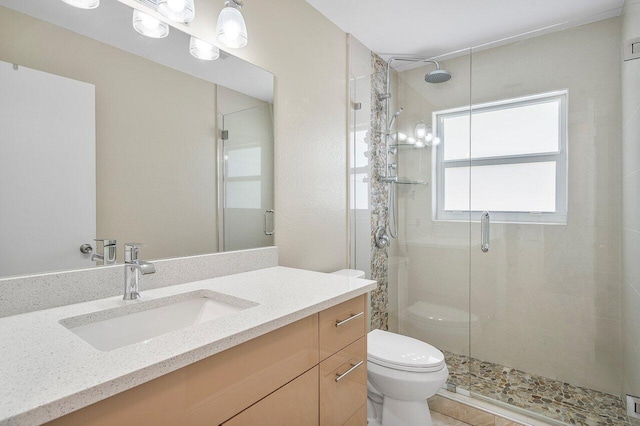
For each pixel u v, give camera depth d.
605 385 1.99
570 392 2.02
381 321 2.55
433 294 2.48
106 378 0.58
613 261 1.97
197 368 0.73
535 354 2.19
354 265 2.29
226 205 1.49
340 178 2.20
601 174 1.98
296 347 1.00
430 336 2.48
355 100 2.33
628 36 1.77
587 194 2.02
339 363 1.20
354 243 2.29
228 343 0.78
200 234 1.39
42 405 0.50
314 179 1.98
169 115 1.29
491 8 1.99
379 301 2.54
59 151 1.01
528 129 2.16
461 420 1.90
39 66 0.98
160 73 1.27
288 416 0.97
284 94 1.77
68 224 1.03
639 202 1.67
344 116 2.23
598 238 2.00
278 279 1.38
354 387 1.29
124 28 1.17
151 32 1.24
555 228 2.12
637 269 1.70
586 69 2.00
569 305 2.09
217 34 1.29
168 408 0.68
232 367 0.81
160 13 1.18
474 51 2.29
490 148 2.27
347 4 1.95
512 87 2.20
